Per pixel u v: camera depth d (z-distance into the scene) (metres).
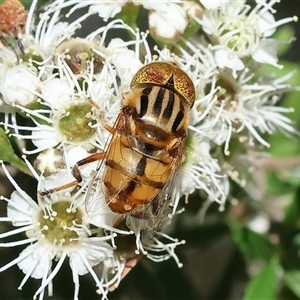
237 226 0.08
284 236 0.08
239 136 0.08
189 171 0.07
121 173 0.06
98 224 0.06
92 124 0.06
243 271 0.08
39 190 0.06
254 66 0.08
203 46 0.07
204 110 0.07
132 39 0.07
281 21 0.07
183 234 0.08
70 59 0.07
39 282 0.08
